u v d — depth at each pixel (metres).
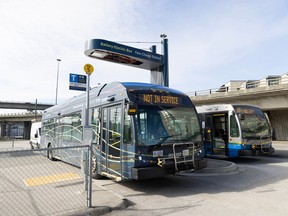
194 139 7.50
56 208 5.34
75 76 8.52
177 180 8.41
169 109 7.37
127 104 6.56
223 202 5.82
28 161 13.23
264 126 13.08
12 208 5.43
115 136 7.45
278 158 13.95
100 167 8.27
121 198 5.93
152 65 15.28
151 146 6.61
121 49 13.27
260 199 6.00
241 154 11.98
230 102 32.19
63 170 10.45
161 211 5.29
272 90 27.09
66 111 12.39
